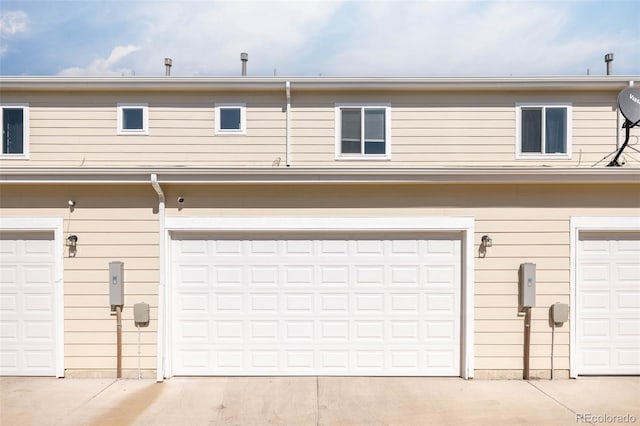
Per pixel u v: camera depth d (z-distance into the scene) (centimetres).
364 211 705
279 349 709
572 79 823
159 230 700
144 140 852
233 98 859
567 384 671
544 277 698
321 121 859
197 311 709
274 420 549
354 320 711
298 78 841
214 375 705
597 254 709
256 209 704
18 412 572
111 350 698
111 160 848
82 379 692
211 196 704
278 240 714
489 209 702
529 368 694
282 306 711
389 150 848
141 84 838
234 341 709
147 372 694
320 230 707
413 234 713
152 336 696
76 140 848
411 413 568
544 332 697
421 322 711
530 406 589
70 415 563
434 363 708
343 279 713
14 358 704
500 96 848
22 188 703
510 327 698
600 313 705
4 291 708
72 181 677
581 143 842
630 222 696
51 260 709
